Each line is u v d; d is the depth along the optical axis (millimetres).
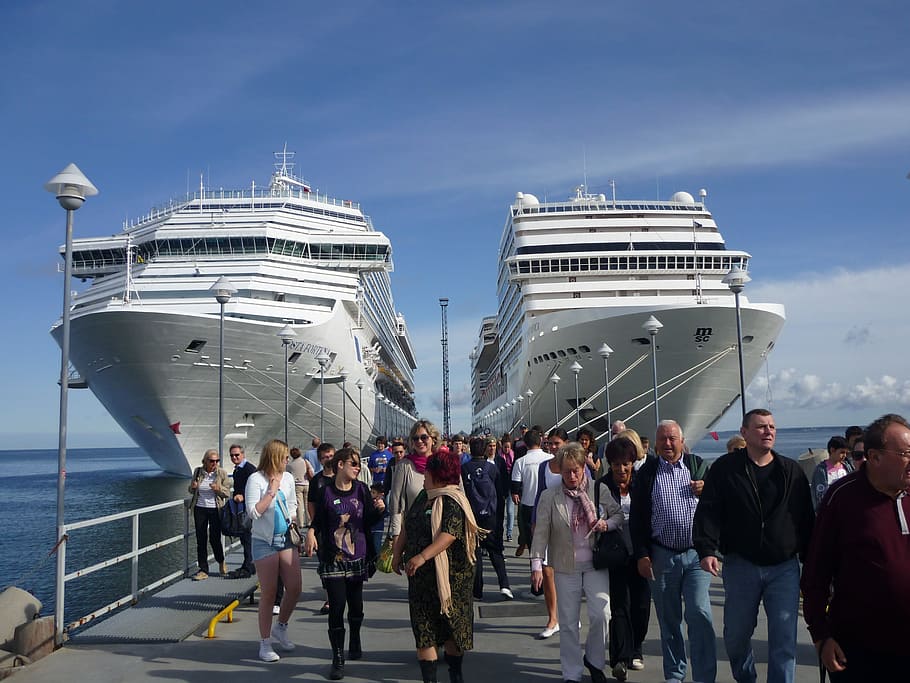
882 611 3748
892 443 3770
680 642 6086
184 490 51062
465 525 5855
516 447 16938
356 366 42562
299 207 46844
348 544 6832
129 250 35562
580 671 6297
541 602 9609
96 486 60281
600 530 6254
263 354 34562
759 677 6438
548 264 43656
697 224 45281
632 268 43500
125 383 34094
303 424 38875
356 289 41188
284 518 7398
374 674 6727
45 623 7418
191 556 21453
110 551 23594
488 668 6871
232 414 35750
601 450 12922
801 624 8516
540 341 39750
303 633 8406
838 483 4078
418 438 8625
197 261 39031
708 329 34312
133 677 6605
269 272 38438
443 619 5746
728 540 5281
